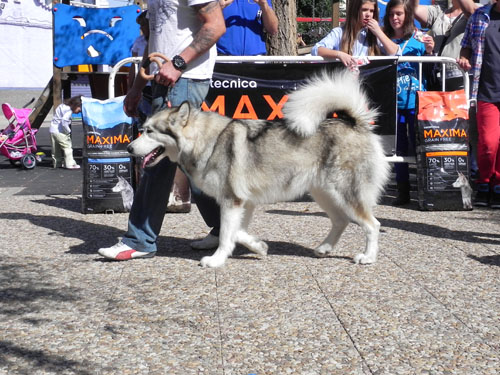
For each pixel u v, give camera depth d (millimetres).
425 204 6605
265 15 7059
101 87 11836
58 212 6672
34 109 11164
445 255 4812
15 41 23297
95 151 6480
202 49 4473
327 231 5668
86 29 10977
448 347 3090
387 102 6746
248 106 6684
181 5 4531
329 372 2828
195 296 3852
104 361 2939
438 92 6691
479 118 6598
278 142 4465
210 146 4434
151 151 4461
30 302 3758
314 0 23469
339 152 4445
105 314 3551
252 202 4656
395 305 3688
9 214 6551
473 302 3734
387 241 5281
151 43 4734
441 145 6617
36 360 2947
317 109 4375
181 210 6570
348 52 6684
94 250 5035
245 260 4703
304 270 4418
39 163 11469
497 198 6711
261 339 3193
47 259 4750
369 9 6582
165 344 3133
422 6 8047
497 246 5082
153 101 4691
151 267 4512
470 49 6707
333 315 3525
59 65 10852
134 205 4727
